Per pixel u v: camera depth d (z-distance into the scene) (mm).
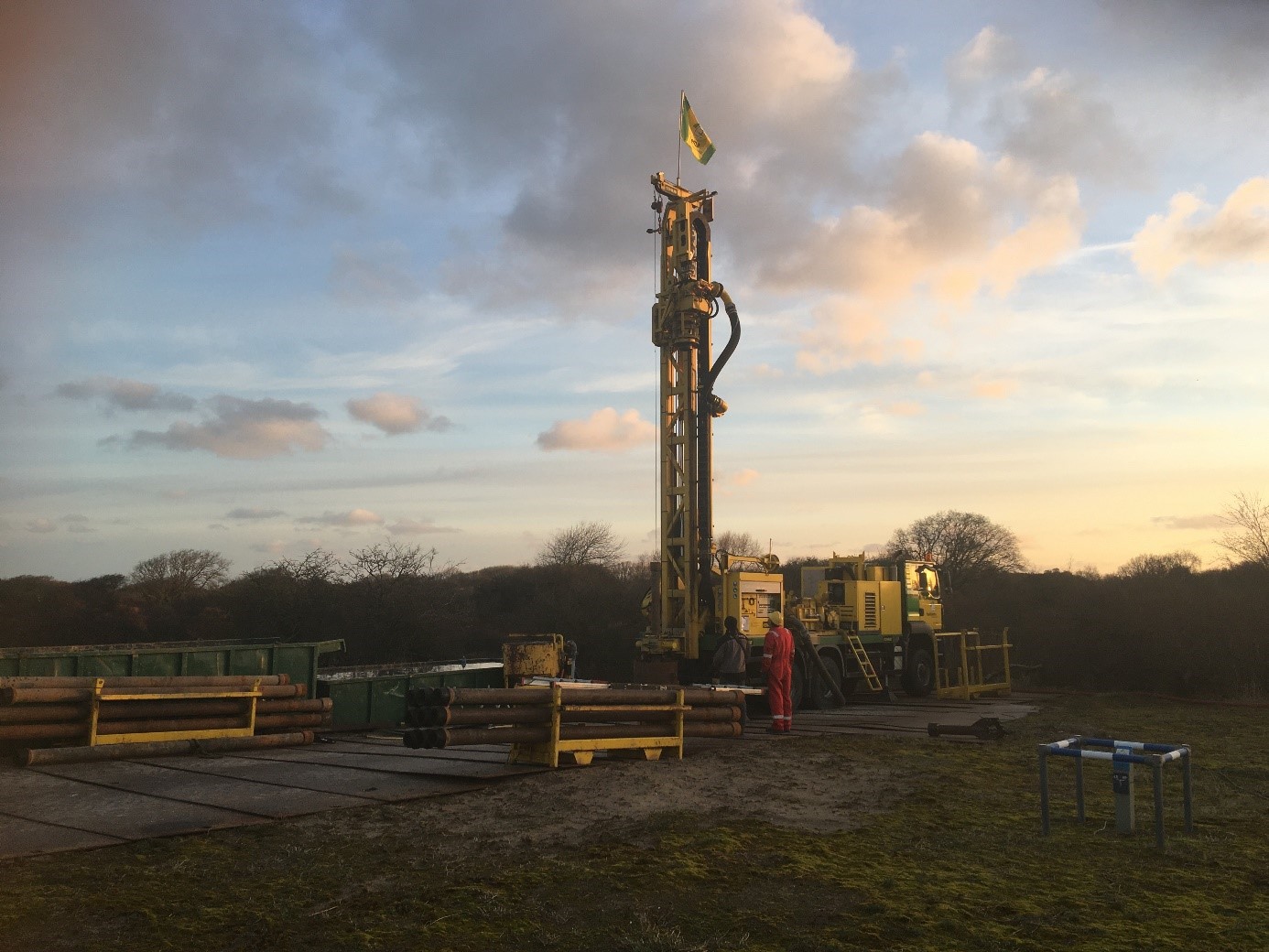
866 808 8758
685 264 19781
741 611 19422
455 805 8789
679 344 19828
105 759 11688
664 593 19844
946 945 5105
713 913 5660
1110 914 5598
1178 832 7695
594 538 46625
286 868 6621
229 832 7691
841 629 22875
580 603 35812
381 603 30734
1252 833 7664
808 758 11898
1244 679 23719
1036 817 8336
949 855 6969
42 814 8453
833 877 6355
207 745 12523
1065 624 28531
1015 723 16750
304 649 16375
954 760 11820
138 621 32219
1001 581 36969
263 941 5195
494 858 6871
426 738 9938
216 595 35344
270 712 13938
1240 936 5191
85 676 13719
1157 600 26672
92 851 7086
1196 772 10883
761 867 6602
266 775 10516
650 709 11719
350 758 11984
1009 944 5102
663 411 20203
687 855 6883
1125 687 25906
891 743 13500
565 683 11844
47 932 5328
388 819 8148
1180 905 5750
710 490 19766
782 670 15047
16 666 13352
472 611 35438
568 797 9125
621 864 6621
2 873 6461
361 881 6320
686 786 9781
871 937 5203
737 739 13906
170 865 6676
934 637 25266
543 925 5453
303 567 31078
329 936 5262
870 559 25297
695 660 19219
